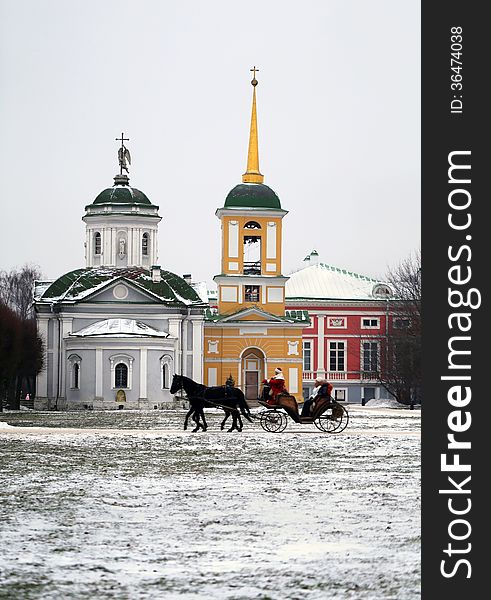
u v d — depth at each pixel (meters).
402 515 17.95
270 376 93.38
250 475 24.91
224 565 13.70
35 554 14.42
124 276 89.69
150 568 13.52
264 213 94.50
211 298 116.06
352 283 118.56
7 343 75.12
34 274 152.62
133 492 21.23
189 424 53.41
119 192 95.56
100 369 85.62
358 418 63.91
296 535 15.91
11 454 31.28
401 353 97.75
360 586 12.54
